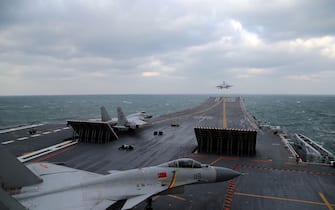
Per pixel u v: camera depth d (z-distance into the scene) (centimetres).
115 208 1638
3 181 1428
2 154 1423
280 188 2248
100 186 1616
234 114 7606
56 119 10912
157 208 1833
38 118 11300
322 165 2973
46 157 3203
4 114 12988
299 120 11038
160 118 7044
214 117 7025
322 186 2305
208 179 1877
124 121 4953
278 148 3809
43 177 1694
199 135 3581
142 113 7512
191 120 6556
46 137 4441
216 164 2997
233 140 3566
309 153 3359
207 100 13362
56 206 1374
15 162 1477
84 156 3272
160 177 1738
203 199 2002
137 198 1568
